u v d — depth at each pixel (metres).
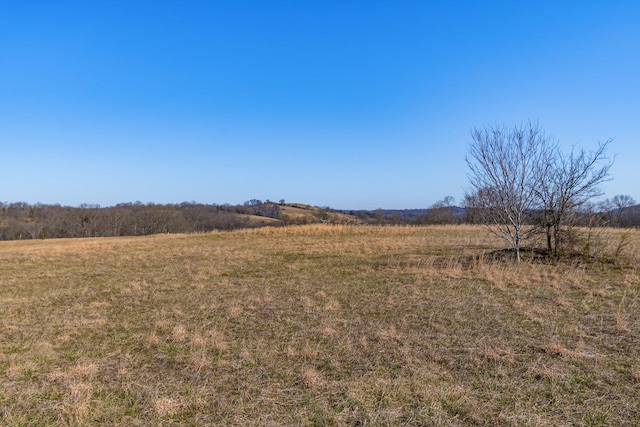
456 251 14.61
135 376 4.39
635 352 4.70
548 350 4.78
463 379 4.11
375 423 3.27
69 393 3.95
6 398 3.87
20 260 15.98
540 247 12.12
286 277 10.58
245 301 7.94
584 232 11.34
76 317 7.01
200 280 10.52
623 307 6.67
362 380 4.13
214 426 3.31
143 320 6.73
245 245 19.58
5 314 7.34
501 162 11.23
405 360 4.66
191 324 6.40
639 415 3.33
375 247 16.69
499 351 4.80
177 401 3.73
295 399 3.76
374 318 6.50
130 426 3.36
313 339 5.52
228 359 4.86
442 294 8.04
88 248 20.11
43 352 5.21
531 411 3.42
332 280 9.96
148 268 12.97
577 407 3.47
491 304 7.14
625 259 10.62
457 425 3.23
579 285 8.33
